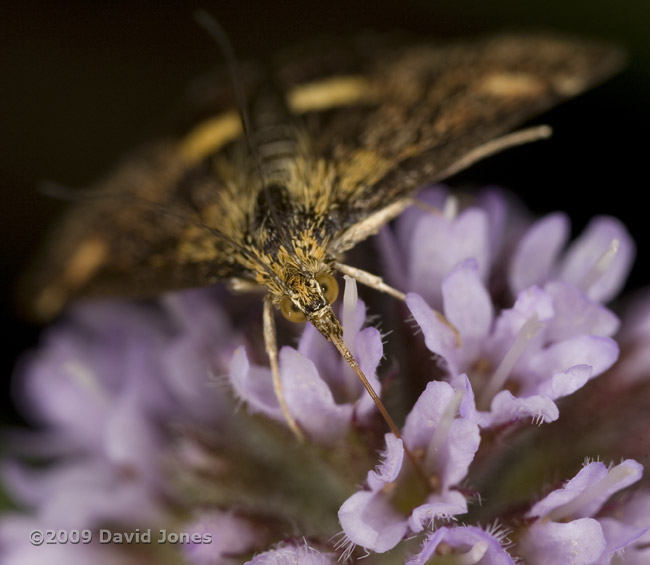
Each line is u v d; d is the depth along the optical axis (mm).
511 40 64
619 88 74
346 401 58
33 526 65
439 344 56
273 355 57
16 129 78
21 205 77
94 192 66
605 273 61
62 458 69
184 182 64
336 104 64
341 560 57
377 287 57
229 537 59
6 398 73
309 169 59
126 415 64
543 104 61
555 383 55
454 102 61
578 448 61
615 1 76
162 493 65
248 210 58
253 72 67
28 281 66
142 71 79
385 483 56
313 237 57
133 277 62
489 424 56
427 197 64
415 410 56
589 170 75
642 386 61
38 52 78
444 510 55
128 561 65
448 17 77
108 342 69
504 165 75
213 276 59
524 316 57
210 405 65
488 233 63
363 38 67
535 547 56
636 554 57
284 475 63
